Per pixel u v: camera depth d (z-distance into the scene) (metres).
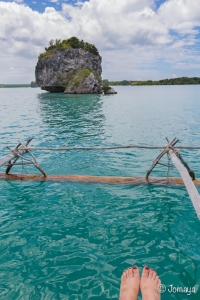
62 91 75.81
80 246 5.04
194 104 37.09
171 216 6.15
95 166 9.94
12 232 5.55
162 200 6.97
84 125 20.17
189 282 4.08
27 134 16.84
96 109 32.00
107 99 49.34
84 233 5.49
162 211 6.39
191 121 21.12
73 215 6.26
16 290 3.95
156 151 11.90
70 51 71.19
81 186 7.93
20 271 4.36
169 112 27.89
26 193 7.53
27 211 6.48
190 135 15.71
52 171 9.48
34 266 4.48
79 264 4.52
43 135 16.52
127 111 29.58
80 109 32.16
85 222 5.93
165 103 39.91
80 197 7.22
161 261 4.57
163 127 18.70
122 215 6.22
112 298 3.79
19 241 5.21
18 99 53.78
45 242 5.18
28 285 4.05
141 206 6.66
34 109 32.69
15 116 25.98
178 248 4.93
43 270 4.38
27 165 10.19
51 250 4.92
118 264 4.51
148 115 25.73
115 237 5.33
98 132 17.27
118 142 14.28
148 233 5.46
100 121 22.17
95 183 8.10
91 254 4.79
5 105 39.12
